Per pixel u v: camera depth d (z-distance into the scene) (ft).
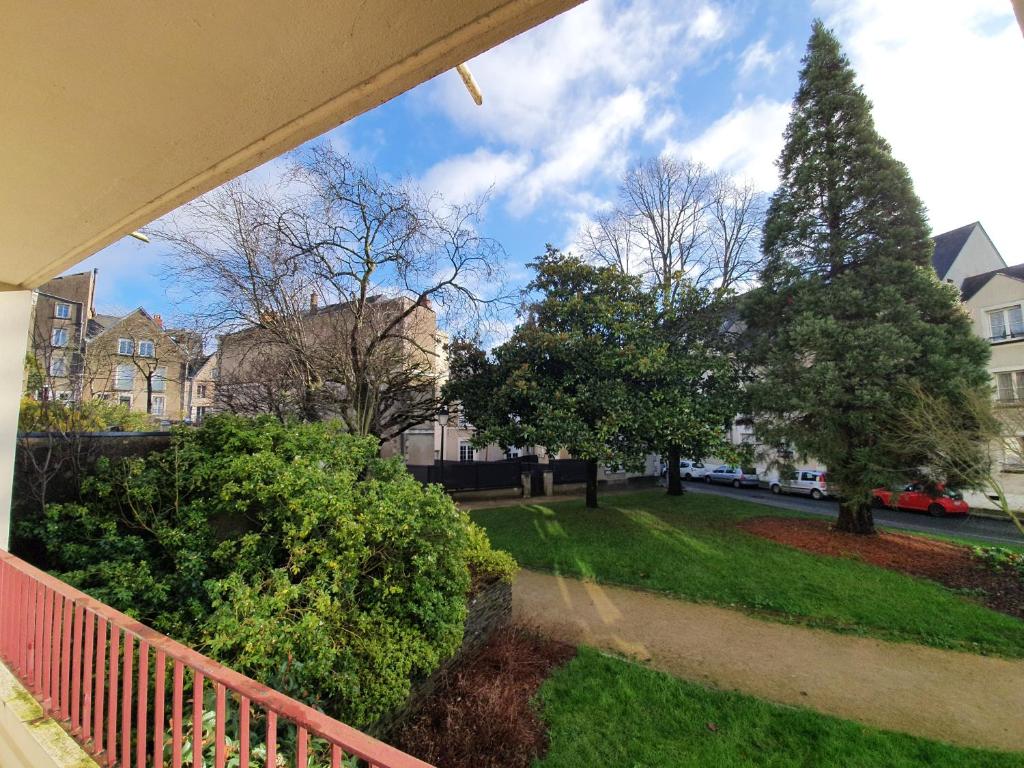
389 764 3.14
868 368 27.40
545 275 38.45
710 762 10.43
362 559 11.84
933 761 10.58
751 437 37.29
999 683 14.43
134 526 12.08
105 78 4.75
